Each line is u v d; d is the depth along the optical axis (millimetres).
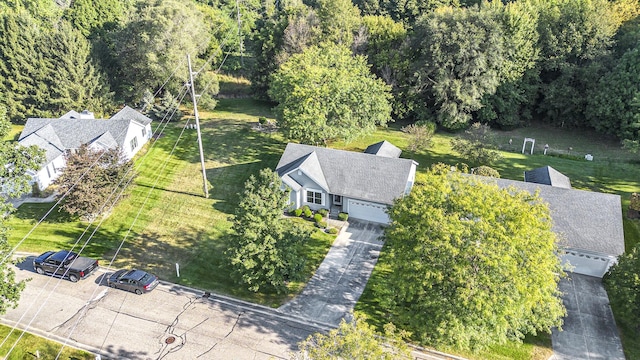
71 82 56281
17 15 55219
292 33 58750
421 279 23312
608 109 48125
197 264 31922
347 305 28234
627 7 55219
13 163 27000
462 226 23078
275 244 28297
